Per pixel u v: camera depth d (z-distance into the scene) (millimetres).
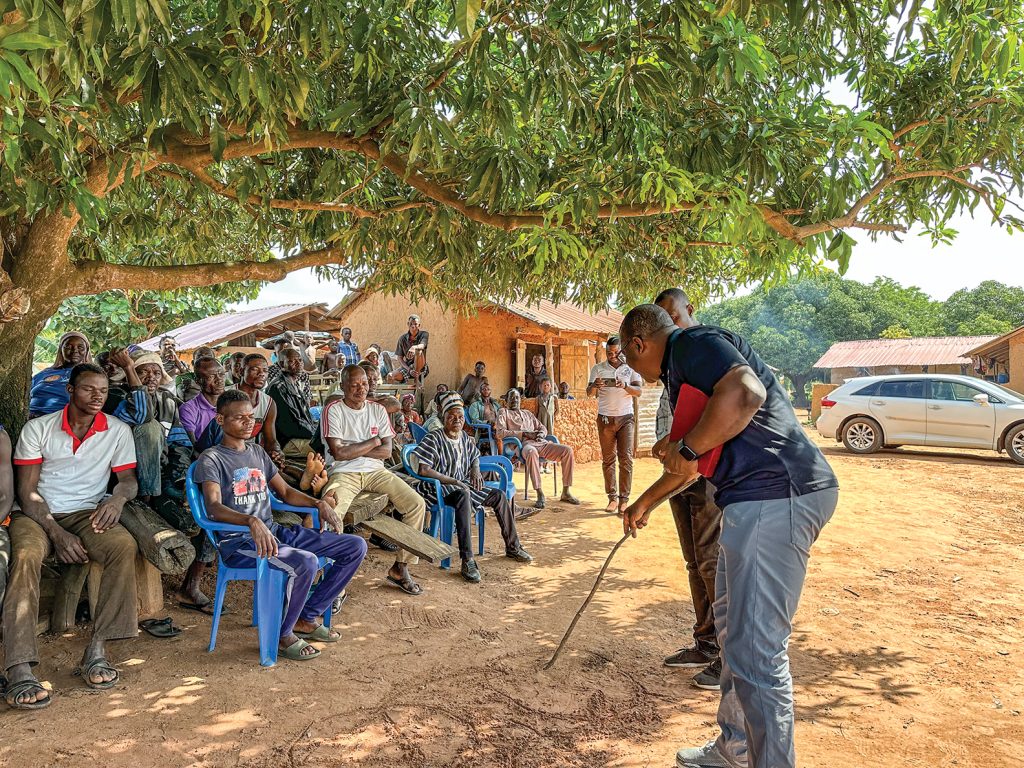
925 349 34500
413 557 6004
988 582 5711
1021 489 10133
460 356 13992
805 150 4152
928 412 13523
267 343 14758
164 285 5062
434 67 3506
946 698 3586
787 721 2391
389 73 3533
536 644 4207
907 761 2959
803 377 51688
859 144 4020
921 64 4684
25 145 3027
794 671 3916
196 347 14250
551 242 4770
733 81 3822
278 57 3174
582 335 14133
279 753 2902
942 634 4527
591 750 3010
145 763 2793
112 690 3396
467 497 5605
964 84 4535
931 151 4898
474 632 4371
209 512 3877
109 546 3570
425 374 12055
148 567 4238
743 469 2453
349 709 3303
